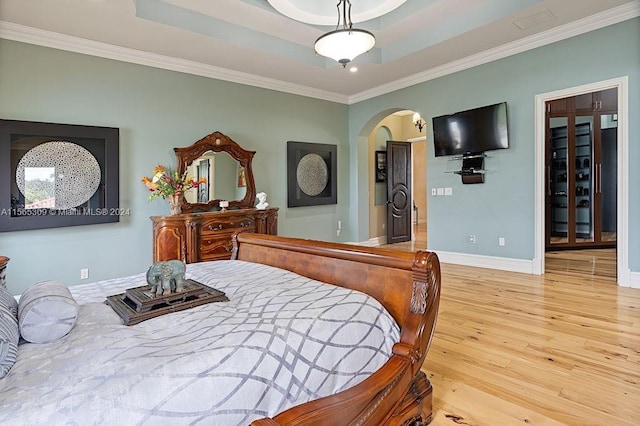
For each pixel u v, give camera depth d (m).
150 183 4.21
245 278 1.99
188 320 1.39
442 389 2.04
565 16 3.79
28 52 3.67
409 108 5.72
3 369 1.04
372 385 1.36
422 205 10.48
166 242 4.15
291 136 5.88
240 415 1.05
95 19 3.50
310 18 3.23
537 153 4.40
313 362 1.26
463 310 3.30
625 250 3.87
